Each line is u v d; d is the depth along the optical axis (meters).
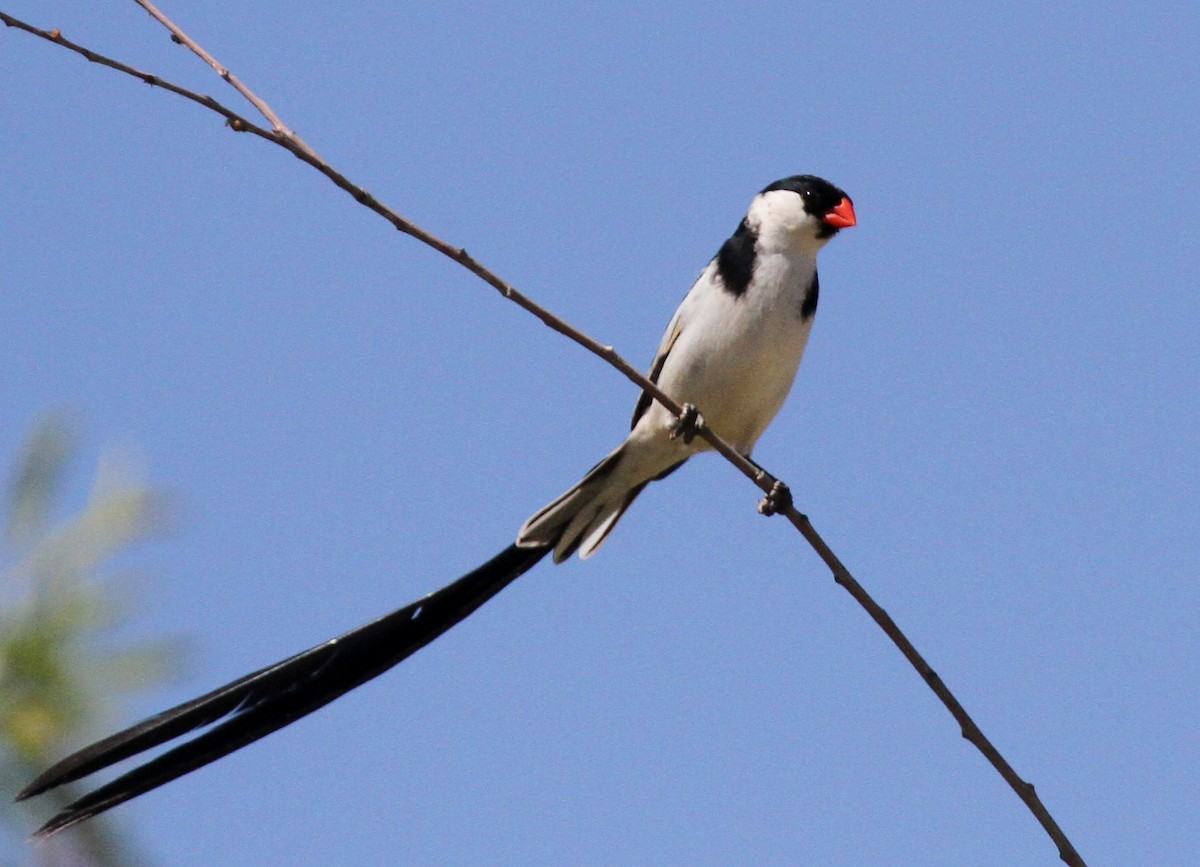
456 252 7.05
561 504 9.77
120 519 4.09
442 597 8.33
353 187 6.71
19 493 4.07
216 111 6.45
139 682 4.05
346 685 7.50
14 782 4.01
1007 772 6.77
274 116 6.68
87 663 4.01
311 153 6.57
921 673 7.14
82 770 4.22
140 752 6.52
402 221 6.82
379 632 7.82
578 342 7.65
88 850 4.18
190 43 6.86
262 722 7.08
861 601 7.46
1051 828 6.68
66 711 3.98
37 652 3.96
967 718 6.95
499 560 9.12
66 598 4.02
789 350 10.24
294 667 7.33
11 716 3.95
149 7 6.89
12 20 6.10
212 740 6.83
